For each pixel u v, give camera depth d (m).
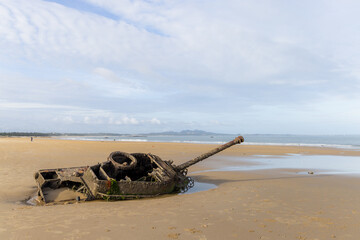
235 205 7.51
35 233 5.02
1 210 6.98
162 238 4.82
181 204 7.70
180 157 22.17
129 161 11.45
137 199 8.66
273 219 6.11
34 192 9.65
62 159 19.00
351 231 5.36
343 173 14.44
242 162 19.83
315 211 6.85
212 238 4.87
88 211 6.86
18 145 33.62
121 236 4.90
